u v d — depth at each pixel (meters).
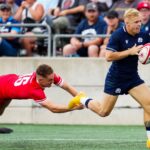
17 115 33.38
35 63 33.16
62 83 22.81
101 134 28.19
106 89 22.66
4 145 23.38
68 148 22.55
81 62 33.09
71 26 36.59
